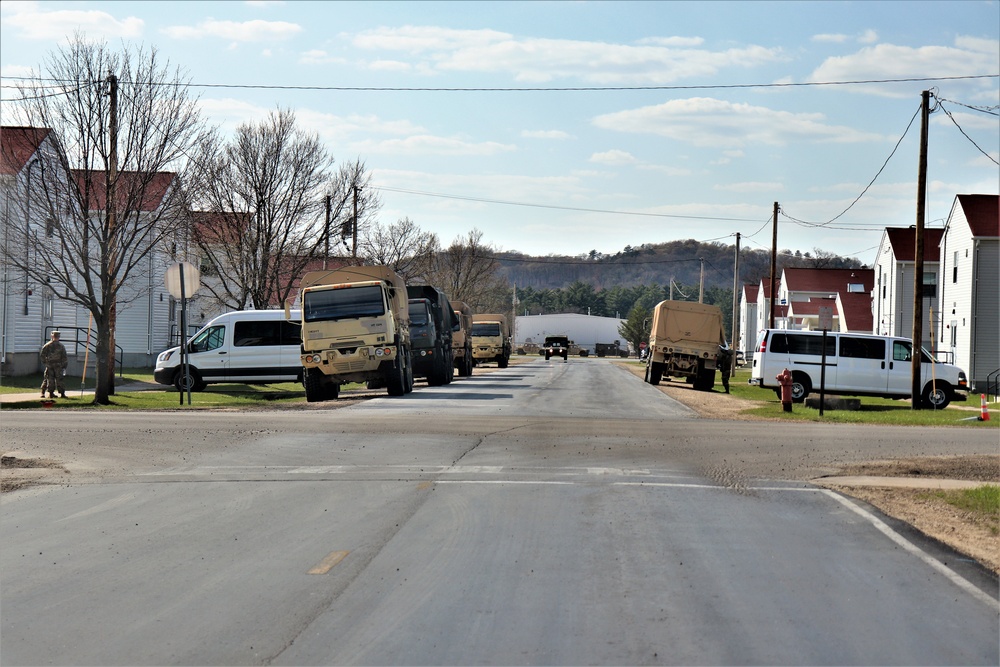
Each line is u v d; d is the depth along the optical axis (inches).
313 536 510.3
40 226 1556.3
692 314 2188.7
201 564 449.7
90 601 389.1
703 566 450.6
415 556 464.8
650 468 765.9
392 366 1494.8
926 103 1628.9
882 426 1219.2
